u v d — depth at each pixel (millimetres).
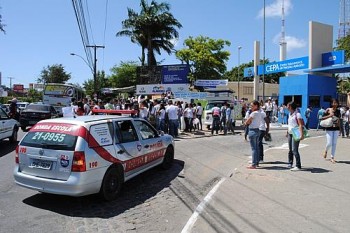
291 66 28516
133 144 8109
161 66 35875
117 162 7320
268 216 6074
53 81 81812
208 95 26516
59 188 6488
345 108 19484
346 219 5875
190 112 21109
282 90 28281
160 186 8430
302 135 9625
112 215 6324
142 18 42469
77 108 14867
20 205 6773
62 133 6754
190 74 53938
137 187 8320
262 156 10938
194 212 6363
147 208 6742
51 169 6613
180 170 10242
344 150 13625
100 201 7141
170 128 18328
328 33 27266
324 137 18625
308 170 9695
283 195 7312
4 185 8188
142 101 16672
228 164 11039
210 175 9531
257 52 32781
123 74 68438
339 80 51094
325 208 6441
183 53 53844
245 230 5465
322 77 26172
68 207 6723
